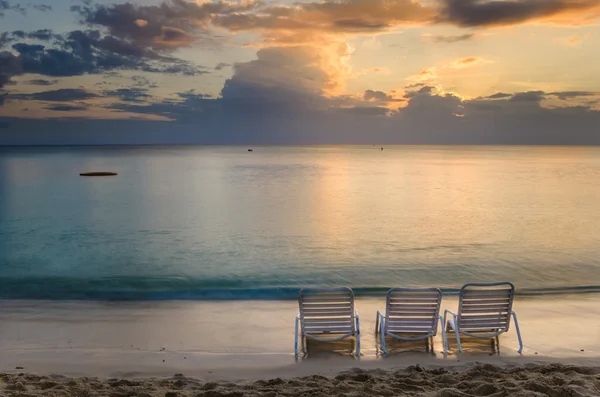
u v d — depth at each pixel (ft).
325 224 71.92
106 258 49.83
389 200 103.19
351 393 16.92
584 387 16.60
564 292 36.47
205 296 35.58
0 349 24.62
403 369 21.09
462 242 57.57
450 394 16.39
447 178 168.55
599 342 25.71
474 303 24.71
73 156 453.99
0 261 48.44
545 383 16.71
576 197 106.42
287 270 44.80
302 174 194.39
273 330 27.86
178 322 29.35
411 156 470.80
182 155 492.54
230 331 27.66
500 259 48.70
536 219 75.61
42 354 23.89
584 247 54.29
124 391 17.65
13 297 35.47
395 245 56.08
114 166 259.80
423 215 80.89
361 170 223.10
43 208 91.25
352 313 24.38
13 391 17.17
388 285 39.58
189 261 48.57
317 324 24.31
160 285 39.58
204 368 22.02
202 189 129.90
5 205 95.55
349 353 24.06
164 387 18.62
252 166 262.47
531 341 25.80
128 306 32.91
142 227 69.72
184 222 74.23
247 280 41.24
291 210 87.92
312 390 17.39
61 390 17.38
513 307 32.32
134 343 25.61
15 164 282.97
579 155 529.45
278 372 21.49
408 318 24.76
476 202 98.73
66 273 43.62
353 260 48.70
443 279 41.39
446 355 23.72
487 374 19.40
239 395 16.94
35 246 56.24
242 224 72.08
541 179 161.89
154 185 142.61
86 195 114.42
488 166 262.47
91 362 22.80
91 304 33.37
